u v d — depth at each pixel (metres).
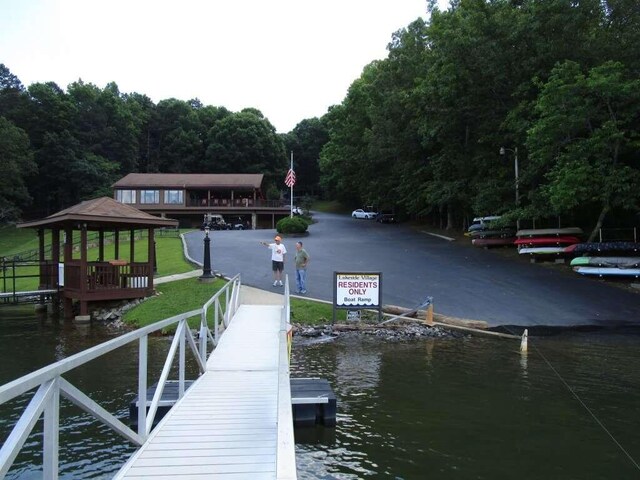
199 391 7.30
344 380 9.79
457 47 27.23
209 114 99.69
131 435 4.79
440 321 15.19
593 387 9.29
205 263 20.97
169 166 91.81
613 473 5.93
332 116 75.19
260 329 12.23
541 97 21.95
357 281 15.26
